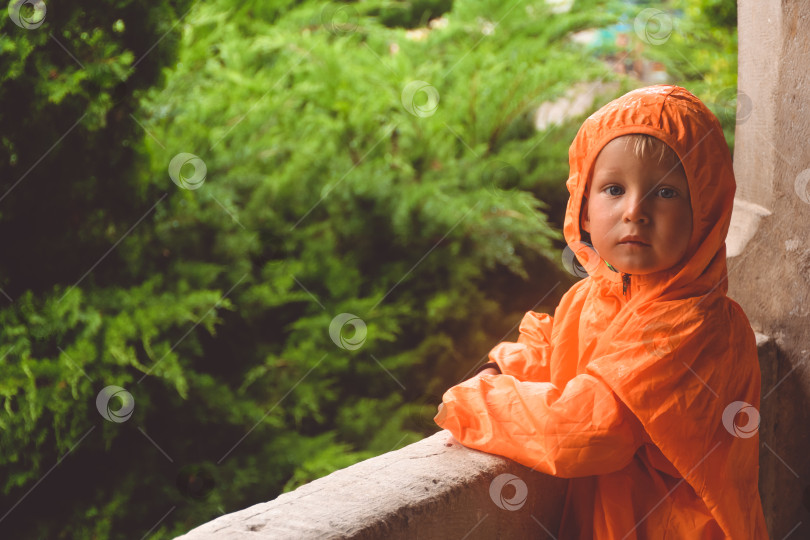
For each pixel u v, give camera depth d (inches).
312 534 43.4
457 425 55.0
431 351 138.9
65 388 95.1
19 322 96.0
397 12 197.0
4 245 99.3
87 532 96.0
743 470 51.9
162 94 128.0
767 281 73.1
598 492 53.6
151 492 104.0
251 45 163.8
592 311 55.3
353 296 137.3
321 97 158.2
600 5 170.2
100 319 98.7
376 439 126.1
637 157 49.9
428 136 149.6
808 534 76.3
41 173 99.7
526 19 172.1
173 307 107.4
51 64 96.6
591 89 160.6
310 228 140.9
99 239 107.9
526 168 153.0
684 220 50.1
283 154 146.3
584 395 50.5
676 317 50.1
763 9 71.4
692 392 49.3
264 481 113.0
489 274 153.3
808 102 67.8
